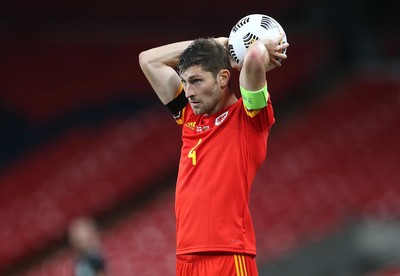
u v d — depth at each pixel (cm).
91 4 8619
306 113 7744
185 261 1509
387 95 7750
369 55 8300
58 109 8175
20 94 8306
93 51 8719
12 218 7262
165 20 8706
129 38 8862
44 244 7044
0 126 8050
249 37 1548
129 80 8344
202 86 1499
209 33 8744
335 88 8038
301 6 8575
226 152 1506
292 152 7156
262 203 6525
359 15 8306
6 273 6906
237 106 1538
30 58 8650
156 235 6531
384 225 5409
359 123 7406
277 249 5834
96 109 8144
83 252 3522
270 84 8094
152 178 7488
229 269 1470
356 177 6650
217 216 1480
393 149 6956
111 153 7688
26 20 8612
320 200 6425
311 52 8338
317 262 5619
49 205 7338
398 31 8319
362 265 5409
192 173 1526
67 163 7694
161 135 7762
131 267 6162
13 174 7744
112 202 7325
